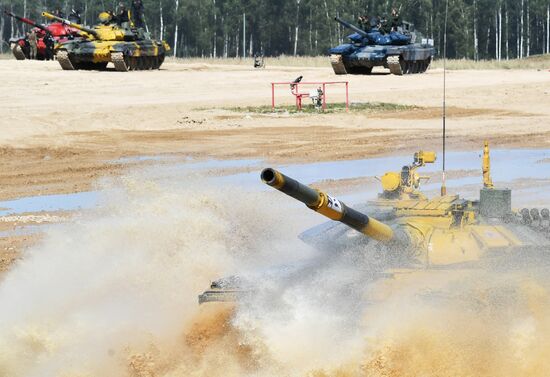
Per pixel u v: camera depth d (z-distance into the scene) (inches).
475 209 1013.8
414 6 7421.3
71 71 4906.5
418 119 3265.3
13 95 3757.4
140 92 4001.0
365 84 4453.7
